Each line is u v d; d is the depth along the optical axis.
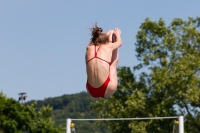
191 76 81.38
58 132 73.75
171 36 86.31
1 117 70.38
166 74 82.50
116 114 84.12
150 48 86.75
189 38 89.44
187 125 85.38
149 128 82.19
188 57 85.19
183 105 84.00
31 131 72.44
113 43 19.66
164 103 82.62
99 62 19.14
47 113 78.19
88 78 19.38
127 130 85.00
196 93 81.19
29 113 73.62
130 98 82.88
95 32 19.69
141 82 87.94
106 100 86.62
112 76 19.47
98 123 87.94
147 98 85.75
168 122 82.88
